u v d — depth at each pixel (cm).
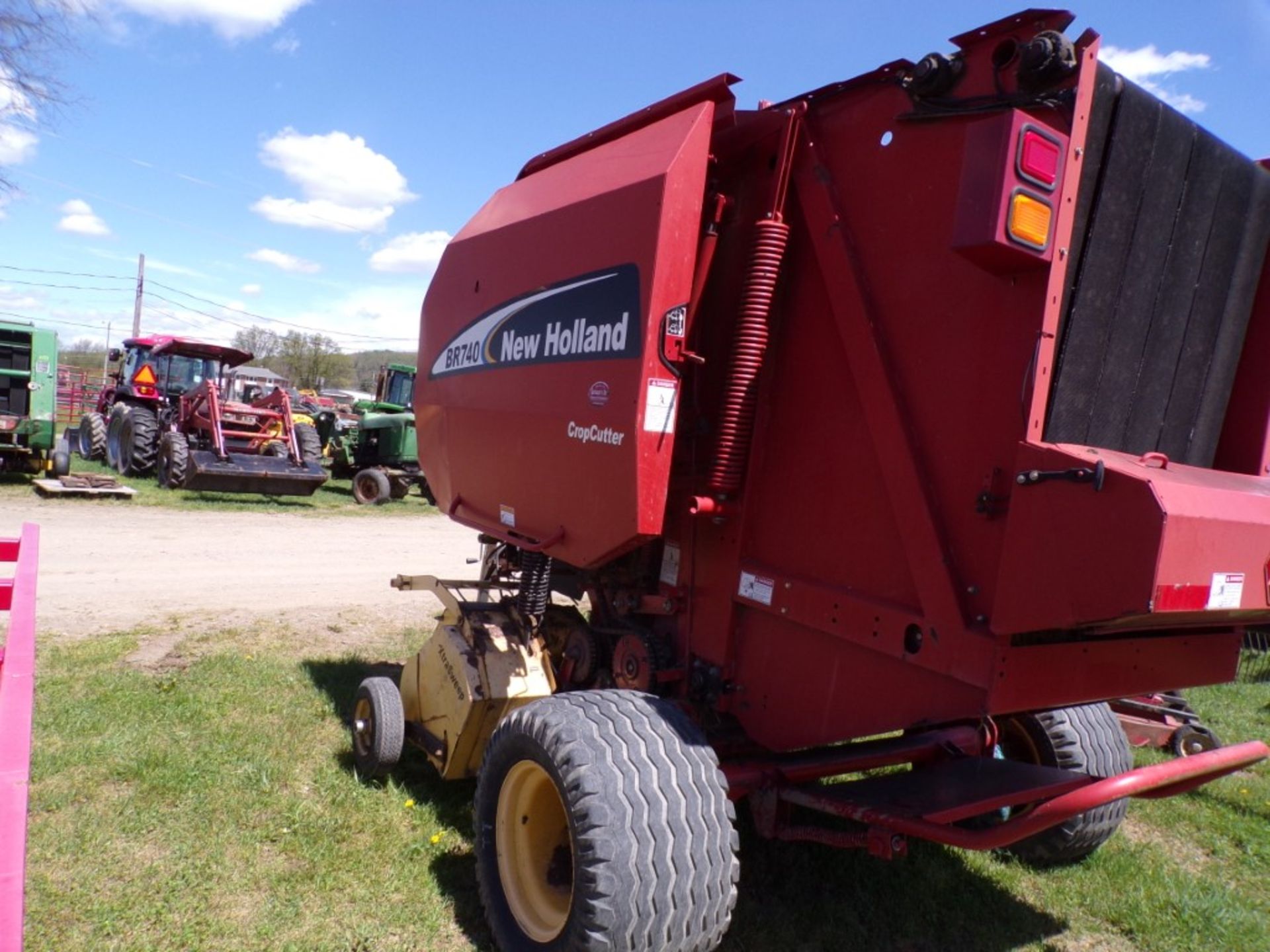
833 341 305
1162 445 294
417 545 1227
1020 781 332
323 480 1499
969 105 260
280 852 366
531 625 421
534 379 375
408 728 445
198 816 386
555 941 283
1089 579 221
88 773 413
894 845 288
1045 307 238
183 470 1478
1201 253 288
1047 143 231
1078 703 269
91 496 1341
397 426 1700
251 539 1138
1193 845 470
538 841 316
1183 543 213
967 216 233
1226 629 314
